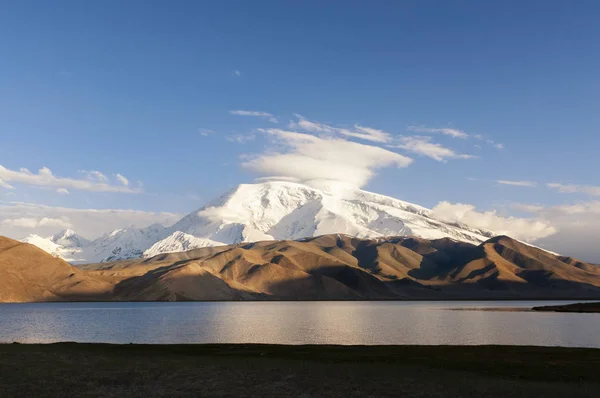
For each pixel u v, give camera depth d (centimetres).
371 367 5503
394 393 4306
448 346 7906
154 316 19725
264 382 4659
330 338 10831
